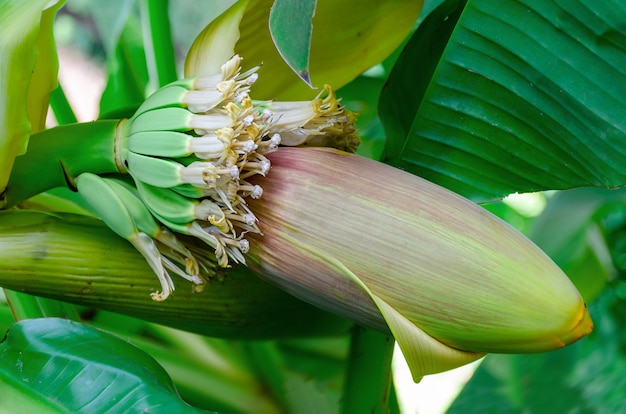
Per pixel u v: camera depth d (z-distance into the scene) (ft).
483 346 2.80
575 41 2.96
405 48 3.30
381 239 2.80
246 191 2.85
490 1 2.98
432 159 3.15
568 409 3.65
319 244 2.83
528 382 3.76
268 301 3.15
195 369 3.63
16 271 2.95
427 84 3.26
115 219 2.90
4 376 2.86
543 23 2.96
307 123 2.93
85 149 2.95
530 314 2.75
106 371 2.84
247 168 2.85
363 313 2.86
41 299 3.34
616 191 3.57
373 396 3.27
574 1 2.93
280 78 3.29
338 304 2.87
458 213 2.82
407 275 2.78
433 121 3.11
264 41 3.19
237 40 3.07
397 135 3.31
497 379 3.80
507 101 3.04
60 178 3.00
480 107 3.06
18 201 3.01
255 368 3.66
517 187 3.12
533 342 2.77
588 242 3.73
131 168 2.88
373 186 2.85
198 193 2.83
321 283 2.85
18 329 2.95
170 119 2.84
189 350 3.65
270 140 2.85
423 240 2.79
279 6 2.68
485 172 3.13
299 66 2.64
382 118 3.34
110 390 2.81
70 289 2.99
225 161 2.80
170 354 3.63
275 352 3.73
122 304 3.03
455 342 2.81
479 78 3.04
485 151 3.10
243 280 3.11
